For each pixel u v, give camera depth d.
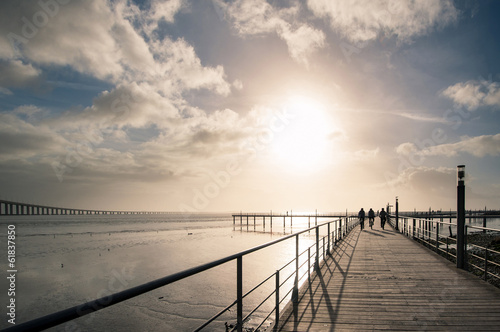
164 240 46.81
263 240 46.06
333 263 8.72
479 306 5.03
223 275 19.06
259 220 147.00
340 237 14.73
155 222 126.44
